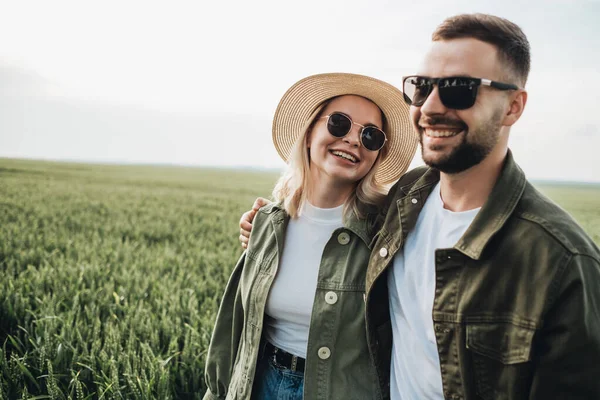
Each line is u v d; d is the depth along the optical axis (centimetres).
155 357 369
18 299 490
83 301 543
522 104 161
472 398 158
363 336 209
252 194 4266
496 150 162
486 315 154
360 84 232
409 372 183
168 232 1378
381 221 219
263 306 228
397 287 190
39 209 1853
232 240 1281
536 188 166
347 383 206
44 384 345
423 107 162
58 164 8769
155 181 5497
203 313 521
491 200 159
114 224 1495
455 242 170
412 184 205
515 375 146
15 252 831
